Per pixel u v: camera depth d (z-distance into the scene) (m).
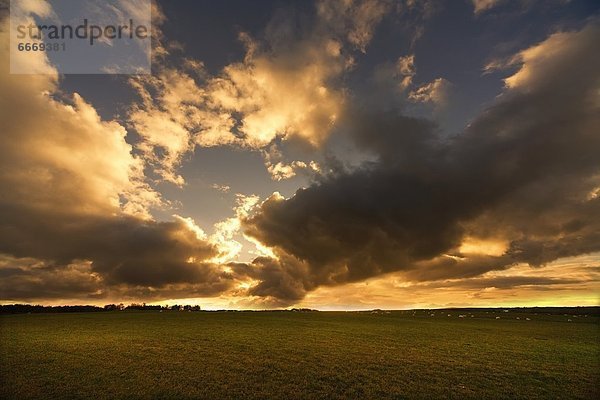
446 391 22.88
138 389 22.33
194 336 45.06
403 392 22.59
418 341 43.25
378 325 63.03
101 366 27.80
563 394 22.84
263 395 21.75
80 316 80.69
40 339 41.62
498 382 24.98
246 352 34.19
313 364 29.31
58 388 22.34
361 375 26.27
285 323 64.94
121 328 54.22
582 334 52.56
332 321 70.62
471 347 39.09
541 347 39.75
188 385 23.25
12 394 21.23
